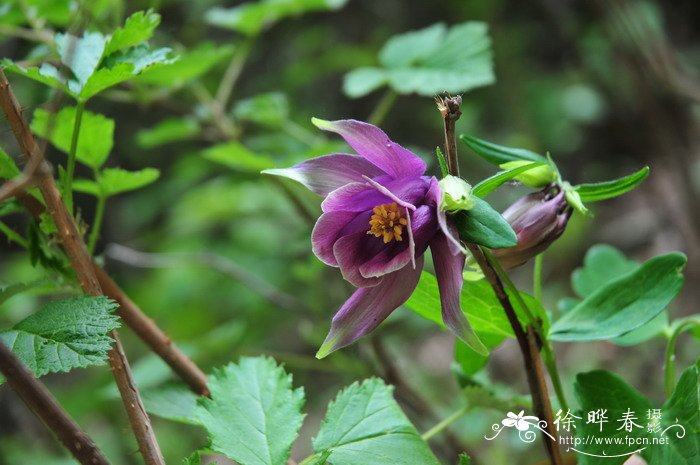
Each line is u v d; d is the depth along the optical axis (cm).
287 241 106
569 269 114
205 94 70
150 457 45
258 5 67
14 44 72
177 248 117
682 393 46
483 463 62
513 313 46
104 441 83
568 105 134
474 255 45
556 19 117
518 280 116
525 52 141
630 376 92
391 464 45
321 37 126
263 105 69
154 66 46
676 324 50
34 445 91
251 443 45
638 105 110
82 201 119
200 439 88
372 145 44
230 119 74
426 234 44
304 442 98
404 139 142
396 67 66
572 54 137
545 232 45
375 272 43
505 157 46
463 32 65
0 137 52
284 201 100
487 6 136
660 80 96
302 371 109
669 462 45
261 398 46
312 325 73
